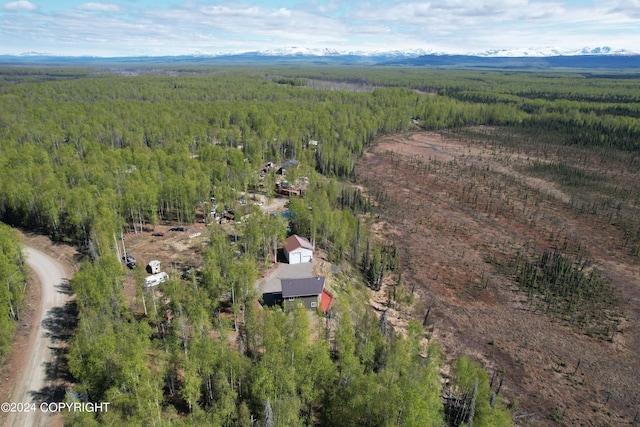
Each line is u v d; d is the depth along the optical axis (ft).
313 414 168.35
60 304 246.06
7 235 268.21
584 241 398.62
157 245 329.31
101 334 174.19
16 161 437.17
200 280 247.91
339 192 481.87
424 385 160.45
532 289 316.60
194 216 379.55
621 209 472.85
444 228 421.59
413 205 479.82
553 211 467.52
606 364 242.78
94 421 138.72
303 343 179.22
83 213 314.76
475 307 294.66
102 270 218.59
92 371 161.68
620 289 320.09
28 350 205.26
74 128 598.75
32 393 179.52
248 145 596.70
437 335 262.06
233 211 388.57
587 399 217.77
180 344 183.42
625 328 274.98
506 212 463.83
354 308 242.99
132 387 153.69
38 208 346.13
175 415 156.56
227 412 147.33
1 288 215.72
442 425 170.81
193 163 456.86
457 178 576.61
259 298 251.80
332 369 167.12
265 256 301.84
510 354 248.32
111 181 379.55
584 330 272.10
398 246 379.96
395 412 145.38
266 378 157.99
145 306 221.25
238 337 199.41
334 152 599.98
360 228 354.54
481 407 175.01
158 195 367.66
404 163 646.74
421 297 303.07
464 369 191.62
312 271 291.38
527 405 212.02
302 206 354.54
